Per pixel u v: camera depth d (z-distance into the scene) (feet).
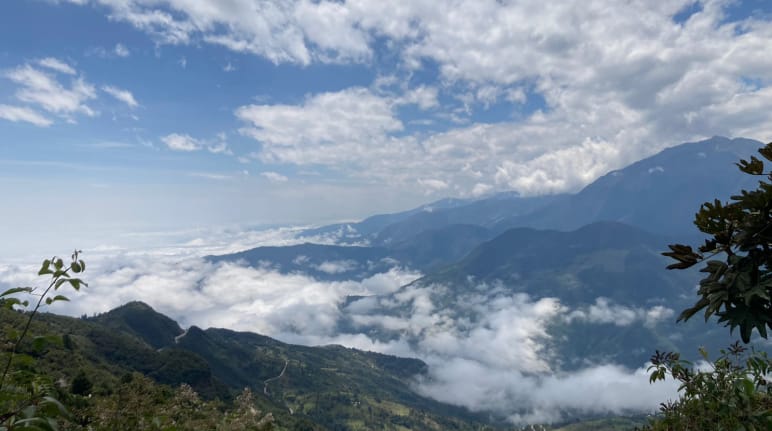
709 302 11.60
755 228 11.40
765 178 12.44
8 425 9.65
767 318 10.64
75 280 11.21
